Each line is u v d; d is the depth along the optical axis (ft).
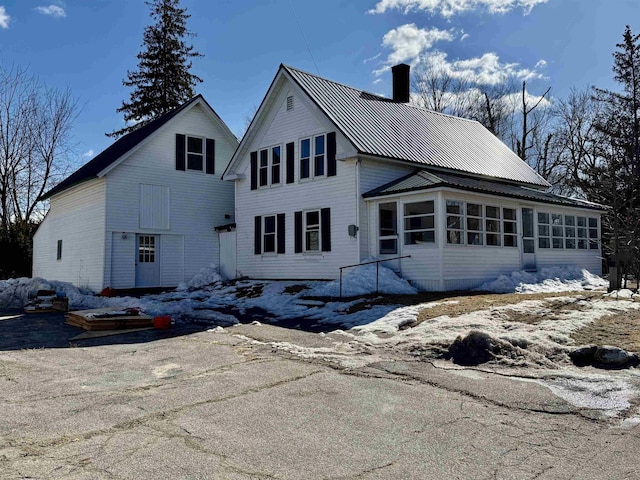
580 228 71.00
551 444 15.03
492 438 15.51
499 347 25.23
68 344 31.60
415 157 61.05
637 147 100.58
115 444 14.90
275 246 66.69
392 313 37.47
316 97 62.44
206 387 21.03
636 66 110.32
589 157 118.21
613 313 34.40
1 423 16.70
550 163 126.62
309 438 15.48
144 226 69.51
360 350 27.78
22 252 93.45
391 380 21.97
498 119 133.18
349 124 60.23
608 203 90.27
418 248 53.01
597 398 19.16
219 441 15.19
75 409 18.17
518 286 54.39
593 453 14.38
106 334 34.96
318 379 22.20
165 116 77.10
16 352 29.01
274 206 67.10
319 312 42.60
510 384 21.08
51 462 13.61
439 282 51.01
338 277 58.70
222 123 77.87
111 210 66.59
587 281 60.54
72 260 75.10
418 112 77.20
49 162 112.37
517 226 60.75
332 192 59.88
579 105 122.93
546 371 22.90
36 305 49.93
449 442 15.19
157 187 71.20
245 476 12.86
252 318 42.75
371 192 56.44
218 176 78.07
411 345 27.55
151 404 18.75
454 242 52.54
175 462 13.65
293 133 65.00
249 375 22.93
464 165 66.64
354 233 56.70
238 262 72.13
